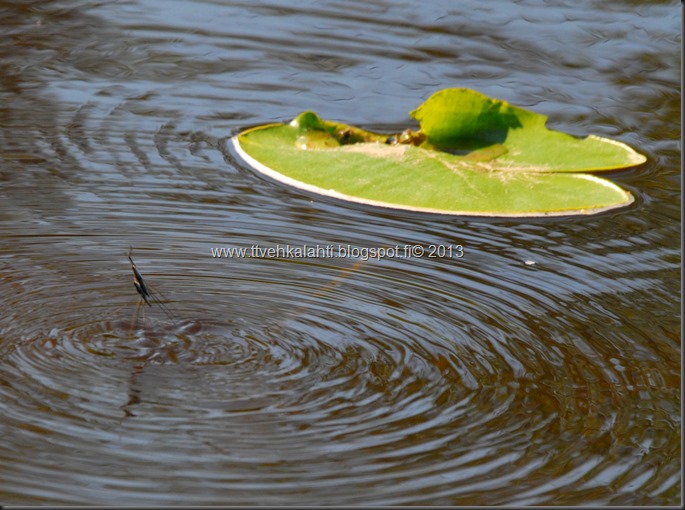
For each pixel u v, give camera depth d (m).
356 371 6.80
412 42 14.50
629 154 11.11
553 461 5.95
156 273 8.07
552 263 8.78
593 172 10.82
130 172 10.14
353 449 5.96
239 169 10.49
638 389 6.76
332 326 7.40
